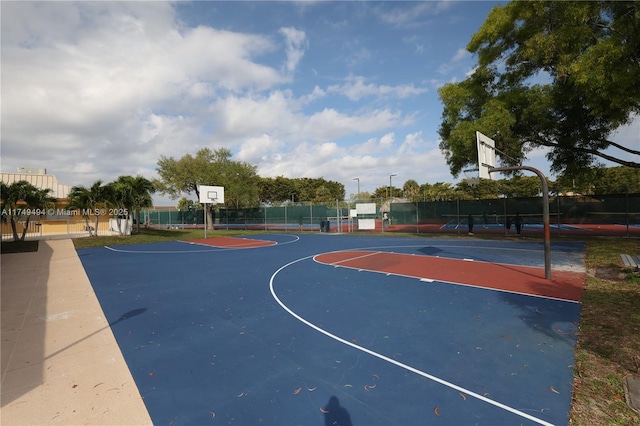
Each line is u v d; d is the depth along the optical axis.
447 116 18.56
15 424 3.30
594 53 10.80
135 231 31.02
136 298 8.06
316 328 5.81
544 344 4.96
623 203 20.86
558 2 12.25
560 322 5.86
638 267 8.91
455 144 16.08
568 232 22.05
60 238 24.33
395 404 3.52
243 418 3.35
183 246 20.03
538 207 23.16
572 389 3.75
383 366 4.37
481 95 16.47
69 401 3.69
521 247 16.27
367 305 7.16
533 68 15.07
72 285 9.58
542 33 13.00
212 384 4.01
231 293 8.40
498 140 14.98
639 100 10.70
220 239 24.69
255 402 3.62
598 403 3.48
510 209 24.20
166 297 8.12
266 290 8.65
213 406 3.56
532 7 12.77
